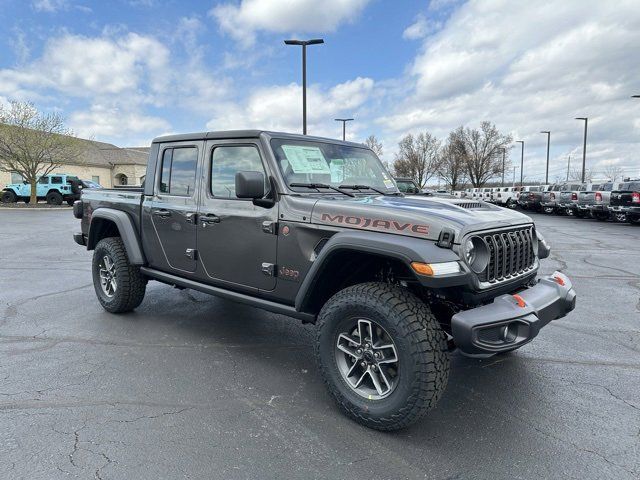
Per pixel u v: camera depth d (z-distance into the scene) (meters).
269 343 4.30
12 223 17.00
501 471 2.41
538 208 27.89
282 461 2.47
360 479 2.33
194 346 4.19
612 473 2.40
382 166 4.43
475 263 2.70
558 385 3.46
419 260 2.54
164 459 2.47
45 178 28.77
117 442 2.62
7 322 4.81
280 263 3.37
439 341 2.61
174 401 3.13
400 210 2.81
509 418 2.96
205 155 3.94
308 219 3.16
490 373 3.68
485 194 39.88
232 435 2.72
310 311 3.30
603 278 7.52
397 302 2.64
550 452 2.59
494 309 2.65
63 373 3.55
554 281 3.31
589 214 22.59
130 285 4.88
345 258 3.05
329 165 3.81
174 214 4.20
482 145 64.56
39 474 2.32
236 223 3.62
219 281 3.87
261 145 3.51
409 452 2.57
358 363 2.88
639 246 11.77
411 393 2.57
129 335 4.45
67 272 7.61
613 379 3.57
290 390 3.33
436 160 65.31
